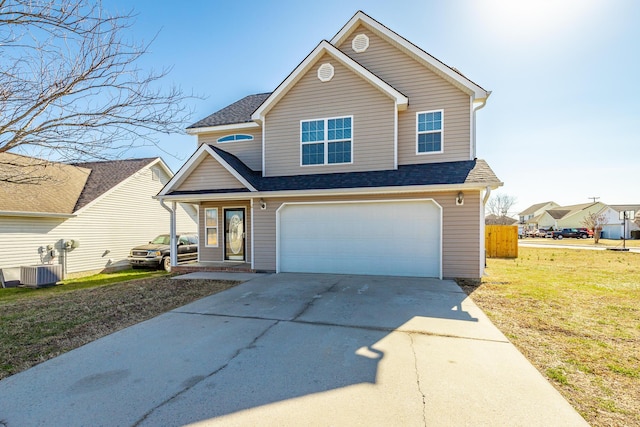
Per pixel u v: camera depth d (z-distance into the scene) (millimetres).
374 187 8273
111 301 6652
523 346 4031
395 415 2553
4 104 4301
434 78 9492
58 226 12016
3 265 10367
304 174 10133
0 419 2559
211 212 12141
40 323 5184
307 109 10164
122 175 15367
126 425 2463
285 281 8242
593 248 21219
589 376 3254
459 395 2848
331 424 2447
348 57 9531
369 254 9023
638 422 2488
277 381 3133
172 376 3266
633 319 5105
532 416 2549
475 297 6508
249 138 11805
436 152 9406
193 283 8516
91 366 3537
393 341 4160
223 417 2549
